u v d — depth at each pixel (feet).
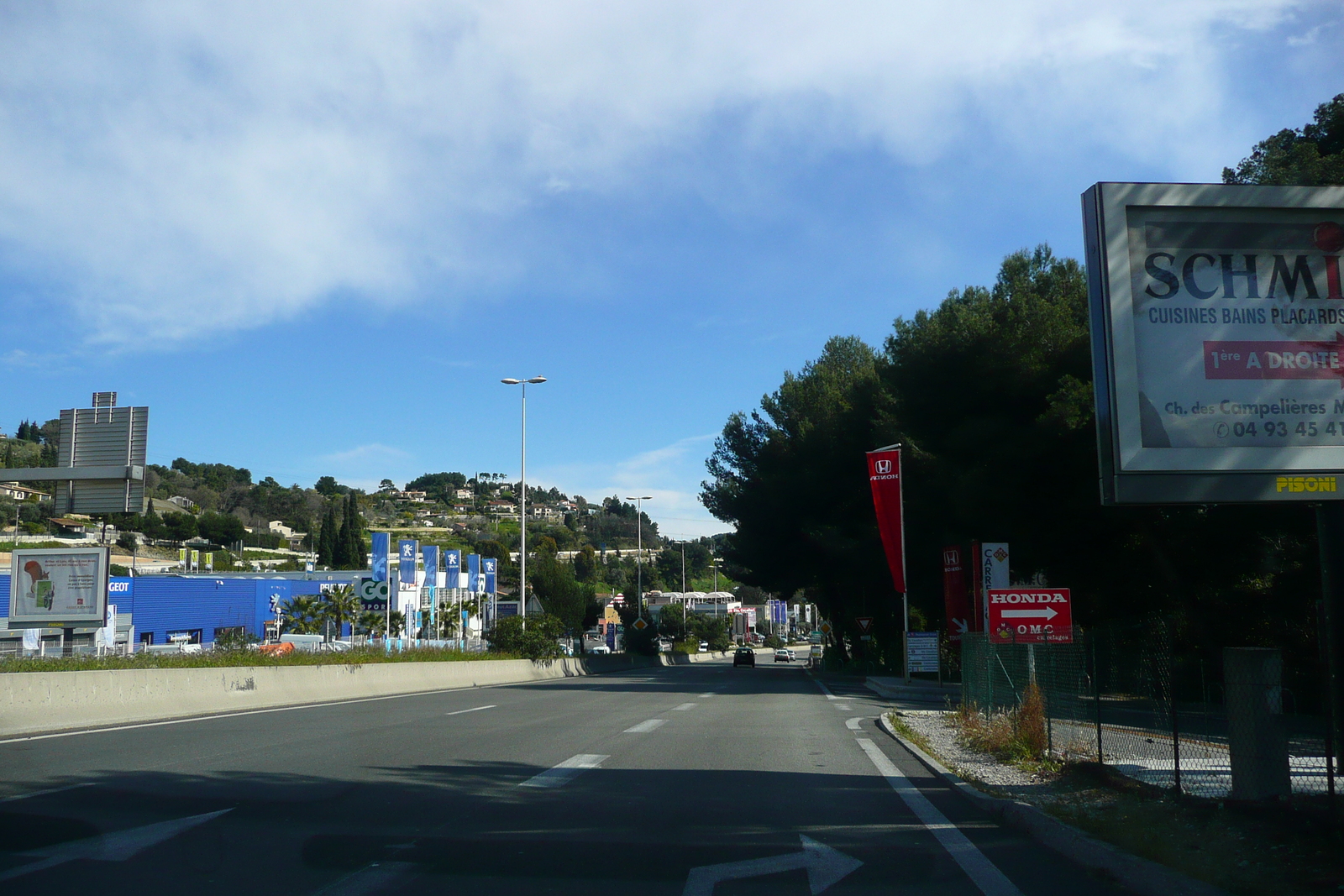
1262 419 29.17
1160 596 92.89
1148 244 29.78
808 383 182.29
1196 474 28.84
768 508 168.55
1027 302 100.89
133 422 69.92
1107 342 29.32
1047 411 91.40
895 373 109.81
